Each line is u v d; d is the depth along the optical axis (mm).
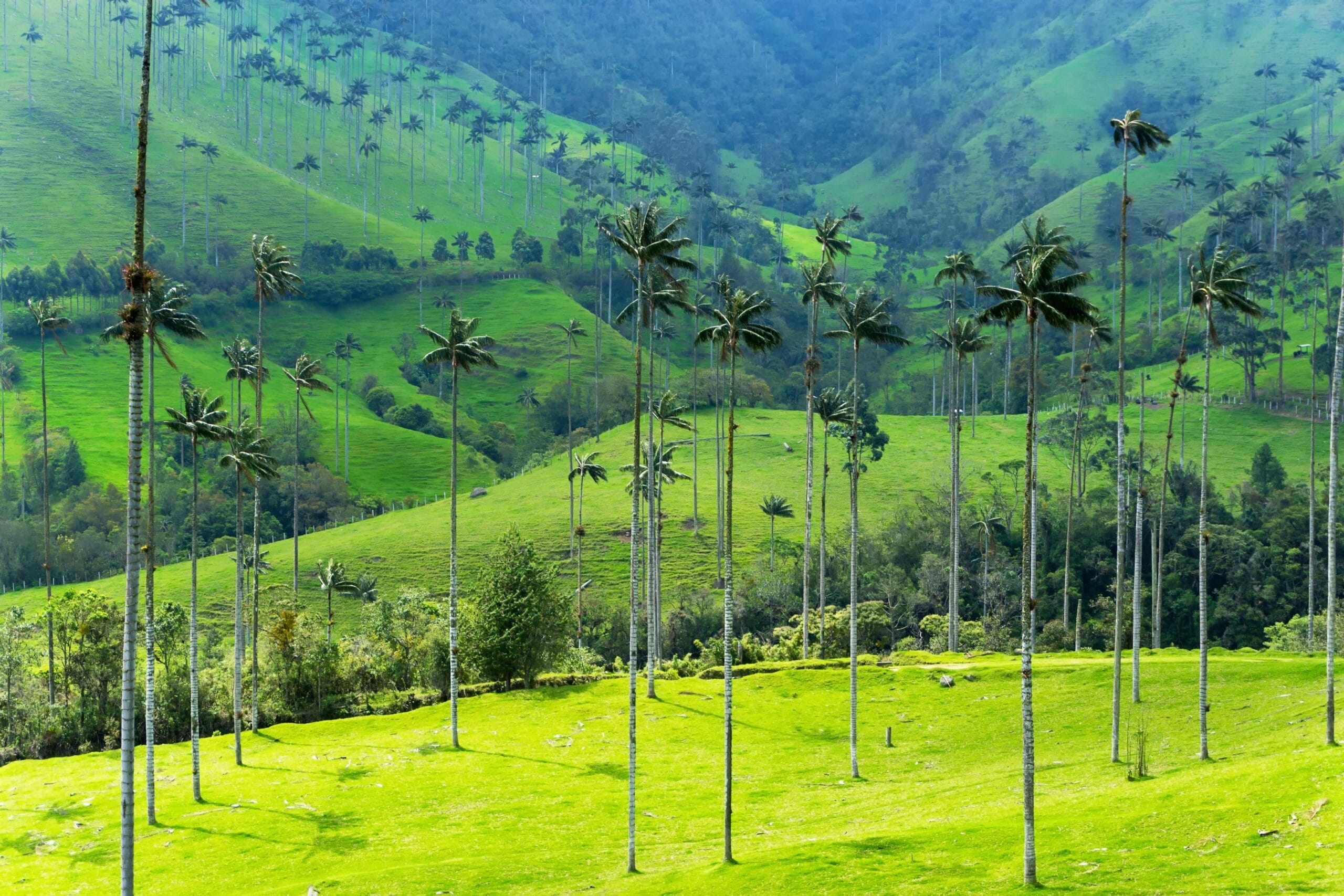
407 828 69375
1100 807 54906
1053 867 45656
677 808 72688
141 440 39906
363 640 126562
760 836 62812
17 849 66000
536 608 114312
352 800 75750
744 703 105250
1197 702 85875
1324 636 123062
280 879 59938
